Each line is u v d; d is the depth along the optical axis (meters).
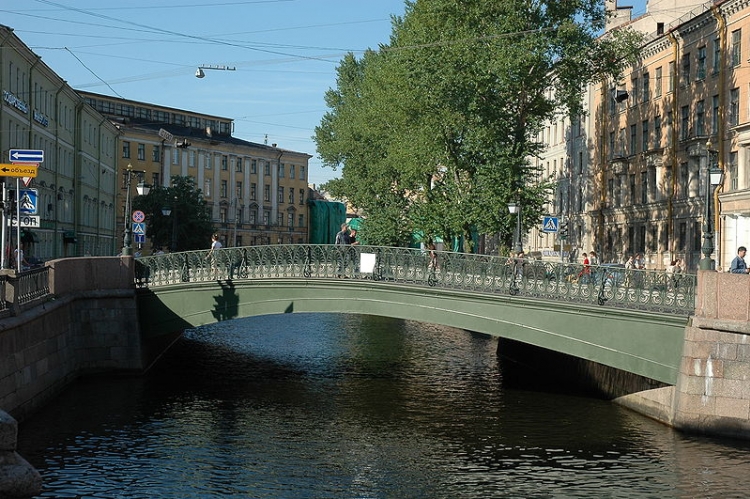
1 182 47.25
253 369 31.20
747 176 43.34
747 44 43.41
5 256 26.53
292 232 115.94
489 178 39.84
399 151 46.00
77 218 68.81
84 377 28.16
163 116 100.50
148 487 16.56
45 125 58.94
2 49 49.06
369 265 25.98
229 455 19.05
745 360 20.72
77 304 28.08
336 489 16.78
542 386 28.81
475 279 24.53
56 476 17.09
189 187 68.00
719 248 45.16
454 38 39.81
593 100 64.12
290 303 26.91
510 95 40.59
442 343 41.03
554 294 23.48
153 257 28.77
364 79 59.50
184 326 28.25
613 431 21.56
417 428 21.91
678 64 50.75
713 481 17.28
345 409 24.33
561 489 16.86
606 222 61.78
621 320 22.44
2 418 9.03
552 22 40.69
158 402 24.61
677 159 50.81
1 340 19.73
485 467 18.39
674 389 21.77
